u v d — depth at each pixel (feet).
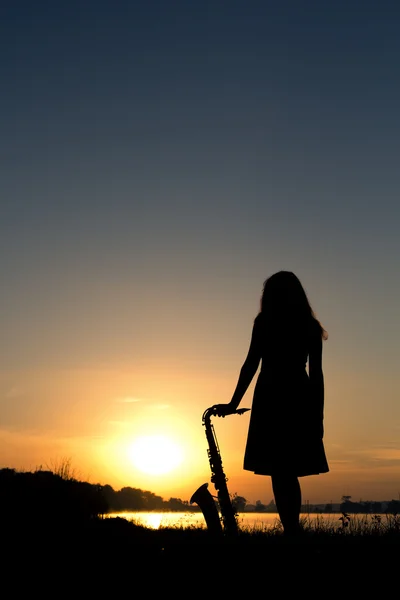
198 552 22.40
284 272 22.95
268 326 22.39
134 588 18.65
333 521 25.84
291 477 21.90
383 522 25.36
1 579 19.74
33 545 25.82
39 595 18.06
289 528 21.77
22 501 35.86
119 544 26.18
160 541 26.63
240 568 19.98
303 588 18.12
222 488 25.48
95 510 40.19
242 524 25.76
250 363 22.62
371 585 18.31
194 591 18.16
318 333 22.36
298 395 21.91
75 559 22.57
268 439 21.86
